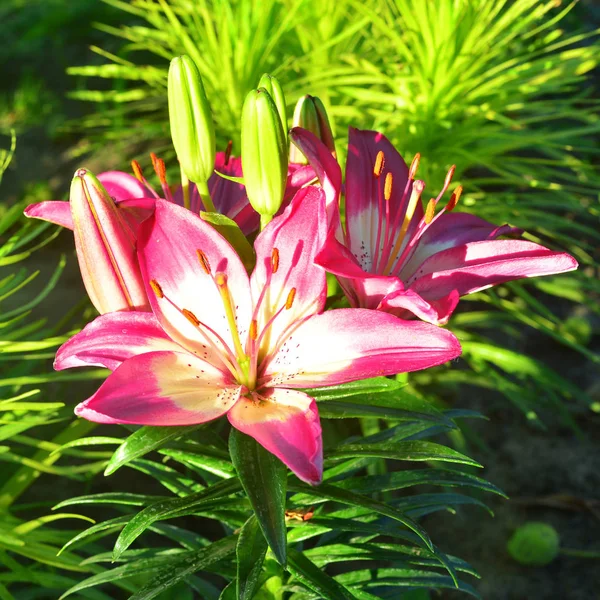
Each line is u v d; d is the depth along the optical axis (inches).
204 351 30.8
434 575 34.9
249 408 29.9
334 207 30.3
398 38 48.3
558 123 76.4
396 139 50.9
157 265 30.5
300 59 53.0
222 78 52.5
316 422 28.8
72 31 105.8
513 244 31.5
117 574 32.8
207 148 30.9
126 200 30.8
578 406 56.2
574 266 30.8
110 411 29.0
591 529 47.9
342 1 52.7
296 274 30.5
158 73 57.6
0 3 111.9
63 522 46.3
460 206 50.7
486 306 63.8
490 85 49.5
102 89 94.0
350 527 32.6
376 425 46.5
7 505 39.9
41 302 63.1
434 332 29.5
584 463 51.9
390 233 32.9
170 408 29.5
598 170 71.4
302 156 32.7
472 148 53.4
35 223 71.4
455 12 45.4
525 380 57.8
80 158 80.4
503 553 46.5
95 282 30.7
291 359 30.5
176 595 39.5
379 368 29.7
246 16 51.9
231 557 33.2
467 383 58.2
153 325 30.6
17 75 98.3
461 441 49.1
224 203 33.6
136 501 32.7
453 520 48.6
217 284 30.5
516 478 50.9
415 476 32.9
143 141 75.9
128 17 104.8
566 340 52.2
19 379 38.2
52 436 49.7
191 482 34.8
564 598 43.9
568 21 84.9
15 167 80.7
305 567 32.1
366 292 30.8
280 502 28.9
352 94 50.1
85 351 30.0
